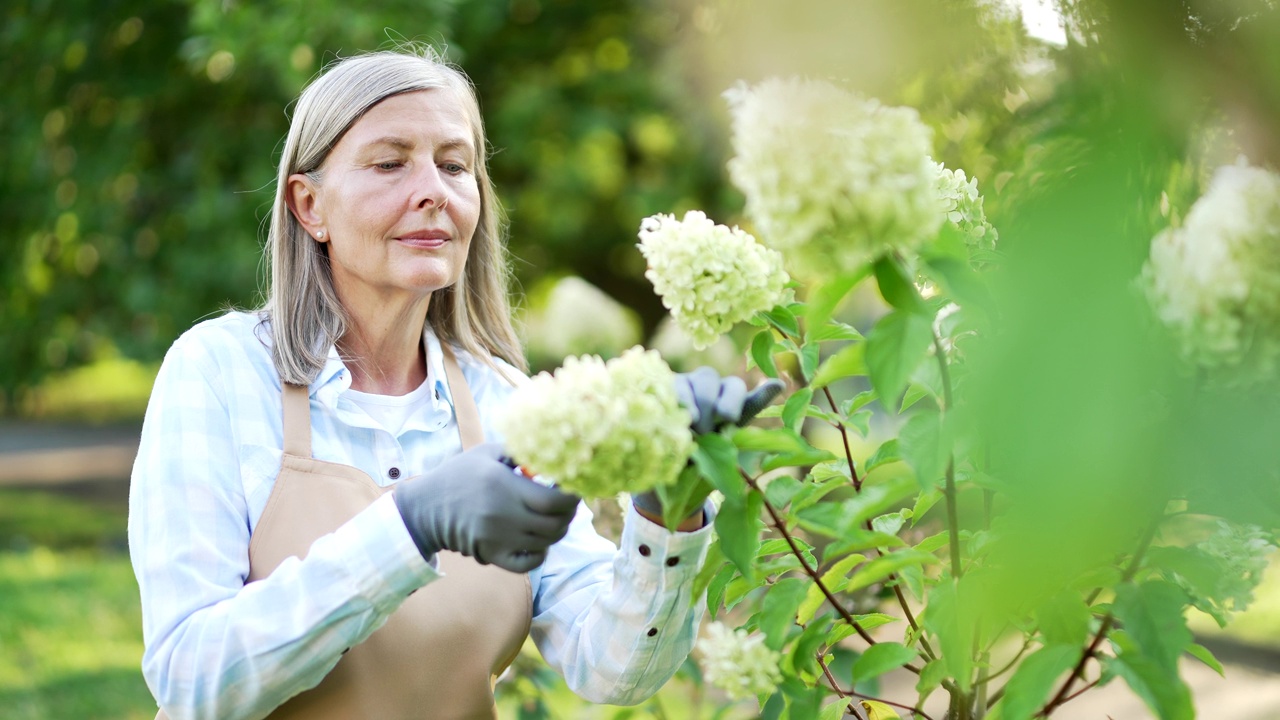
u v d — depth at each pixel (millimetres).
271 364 1581
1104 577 1029
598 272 7473
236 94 6016
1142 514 848
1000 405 795
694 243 1064
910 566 1211
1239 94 810
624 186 6922
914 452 965
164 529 1398
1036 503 805
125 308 6250
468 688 1510
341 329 1625
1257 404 846
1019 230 840
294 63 5055
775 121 869
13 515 10102
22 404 7156
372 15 5086
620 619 1426
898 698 3180
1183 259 818
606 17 6535
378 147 1567
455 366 1753
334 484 1506
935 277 953
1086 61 873
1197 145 858
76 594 6824
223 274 5645
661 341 3459
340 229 1580
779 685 1195
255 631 1270
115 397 22094
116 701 4934
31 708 4797
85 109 6344
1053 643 1042
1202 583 1069
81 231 6148
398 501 1250
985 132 1115
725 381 1106
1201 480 854
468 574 1543
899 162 873
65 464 13891
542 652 1642
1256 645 4641
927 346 930
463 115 1655
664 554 1341
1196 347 825
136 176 6152
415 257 1577
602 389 920
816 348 1236
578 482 925
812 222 870
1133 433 785
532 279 7203
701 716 2885
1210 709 3939
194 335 1578
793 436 1061
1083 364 773
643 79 6277
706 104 4000
